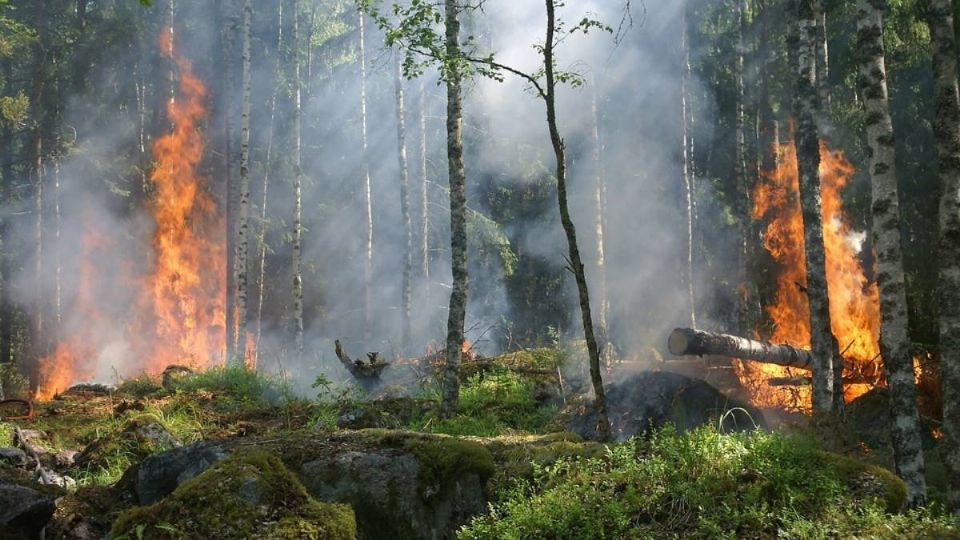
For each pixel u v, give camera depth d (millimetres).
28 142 31766
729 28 31297
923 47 20156
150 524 5613
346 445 7238
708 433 6852
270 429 13625
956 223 9281
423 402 14016
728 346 13492
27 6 29375
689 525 6113
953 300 9211
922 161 19578
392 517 6789
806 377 14484
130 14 31406
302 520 5652
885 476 6422
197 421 13984
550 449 7449
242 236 23703
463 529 6551
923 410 14562
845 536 5746
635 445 7141
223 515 5598
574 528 6281
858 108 21797
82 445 13109
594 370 9281
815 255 12531
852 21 22016
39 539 6918
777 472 6324
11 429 12430
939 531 5828
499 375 15672
